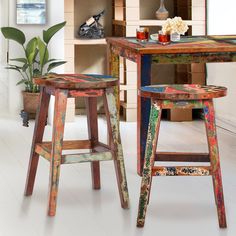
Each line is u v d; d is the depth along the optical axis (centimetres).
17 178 471
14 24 649
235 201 429
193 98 389
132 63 654
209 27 655
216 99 643
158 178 471
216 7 646
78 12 685
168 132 609
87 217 405
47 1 648
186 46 472
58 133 405
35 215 408
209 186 456
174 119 659
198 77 664
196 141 575
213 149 394
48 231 387
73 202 428
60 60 648
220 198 392
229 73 618
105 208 419
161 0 657
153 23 649
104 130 616
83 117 676
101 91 415
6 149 544
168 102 392
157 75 704
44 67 651
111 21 696
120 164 418
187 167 393
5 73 1048
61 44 646
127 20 645
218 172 393
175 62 469
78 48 695
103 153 416
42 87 430
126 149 547
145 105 470
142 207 391
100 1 689
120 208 419
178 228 391
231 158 520
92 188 452
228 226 394
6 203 425
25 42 653
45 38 630
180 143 568
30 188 438
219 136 594
